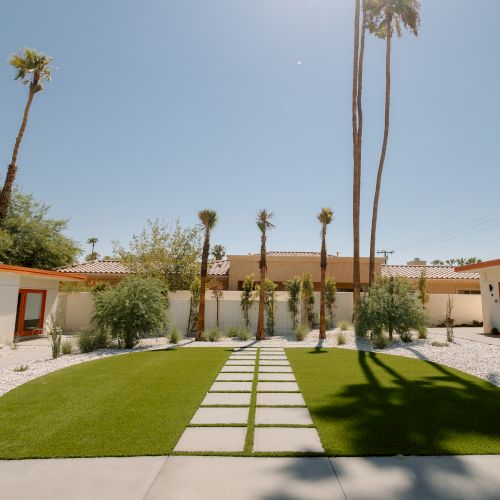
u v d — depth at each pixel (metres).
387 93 20.64
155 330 13.57
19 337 15.91
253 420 5.18
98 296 13.98
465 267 17.84
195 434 4.66
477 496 3.16
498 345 12.80
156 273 21.41
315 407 5.78
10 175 20.25
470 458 3.88
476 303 21.59
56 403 6.07
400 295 14.60
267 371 8.75
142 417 5.32
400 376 8.12
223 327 18.50
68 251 25.30
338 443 4.28
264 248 16.33
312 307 19.30
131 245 22.30
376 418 5.19
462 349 11.97
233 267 25.19
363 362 9.97
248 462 3.85
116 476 3.56
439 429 4.72
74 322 19.95
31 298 16.77
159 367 9.28
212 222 16.19
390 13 19.78
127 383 7.51
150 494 3.24
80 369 9.03
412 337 15.16
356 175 19.41
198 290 18.61
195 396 6.48
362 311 14.59
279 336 17.22
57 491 3.29
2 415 5.44
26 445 4.29
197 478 3.52
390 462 3.81
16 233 23.42
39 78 20.59
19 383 7.68
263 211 16.34
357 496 3.19
